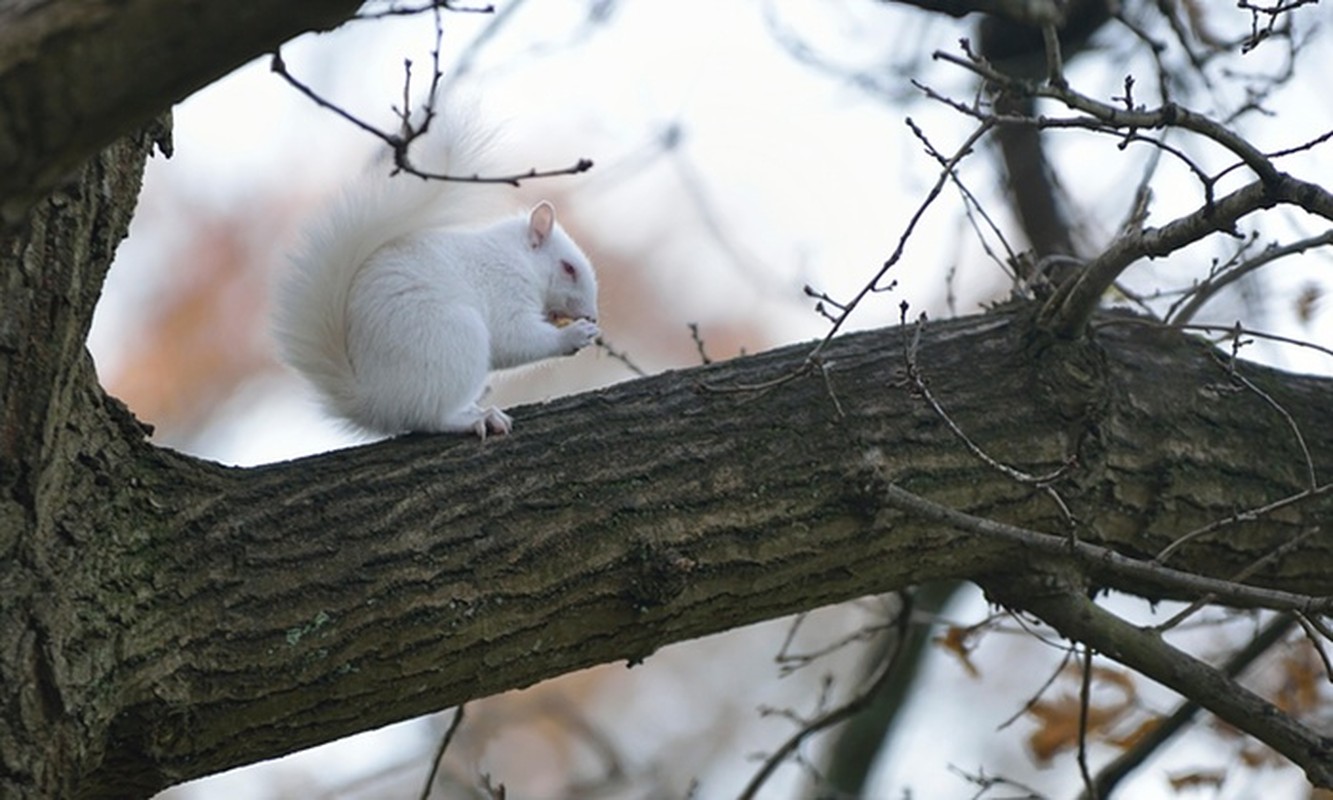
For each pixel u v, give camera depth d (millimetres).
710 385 6836
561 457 6414
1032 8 5504
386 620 5887
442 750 7512
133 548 5707
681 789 16656
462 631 6000
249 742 5812
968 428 6941
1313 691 9148
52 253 5402
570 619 6211
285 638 5754
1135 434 7176
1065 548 6164
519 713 15812
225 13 3814
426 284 7395
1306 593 7449
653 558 6266
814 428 6742
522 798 15891
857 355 7121
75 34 3818
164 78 3898
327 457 6297
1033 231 10031
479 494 6223
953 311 8570
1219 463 7266
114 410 5848
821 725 8930
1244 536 7277
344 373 7469
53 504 5539
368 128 5113
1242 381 6781
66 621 5445
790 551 6535
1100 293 6945
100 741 5535
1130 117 5875
